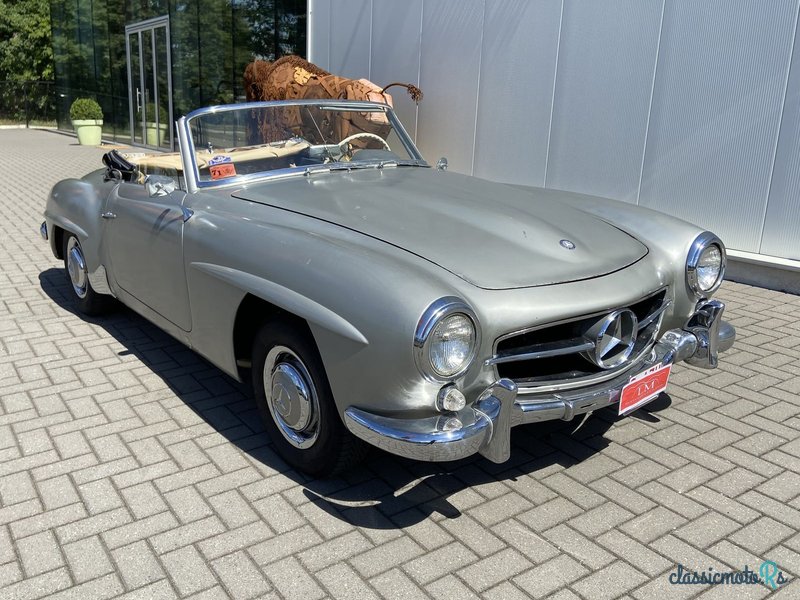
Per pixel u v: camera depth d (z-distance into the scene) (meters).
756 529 2.72
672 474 3.10
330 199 3.37
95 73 19.56
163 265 3.64
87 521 2.72
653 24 6.52
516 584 2.40
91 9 19.00
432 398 2.43
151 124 16.77
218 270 3.14
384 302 2.42
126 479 3.00
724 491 2.98
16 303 5.44
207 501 2.85
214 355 3.39
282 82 8.91
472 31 8.20
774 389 4.00
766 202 6.00
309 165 3.98
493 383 2.62
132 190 4.16
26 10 30.02
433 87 8.83
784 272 5.98
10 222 8.55
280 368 2.95
